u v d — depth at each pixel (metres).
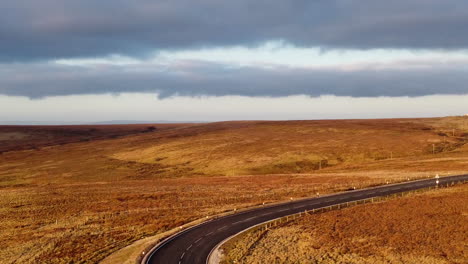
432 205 62.12
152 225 61.12
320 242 47.09
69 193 93.75
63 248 50.81
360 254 42.47
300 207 68.50
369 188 85.00
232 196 84.56
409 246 43.97
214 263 41.50
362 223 54.31
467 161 120.81
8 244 53.75
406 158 143.50
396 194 75.00
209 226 57.41
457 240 45.06
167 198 84.94
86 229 61.00
